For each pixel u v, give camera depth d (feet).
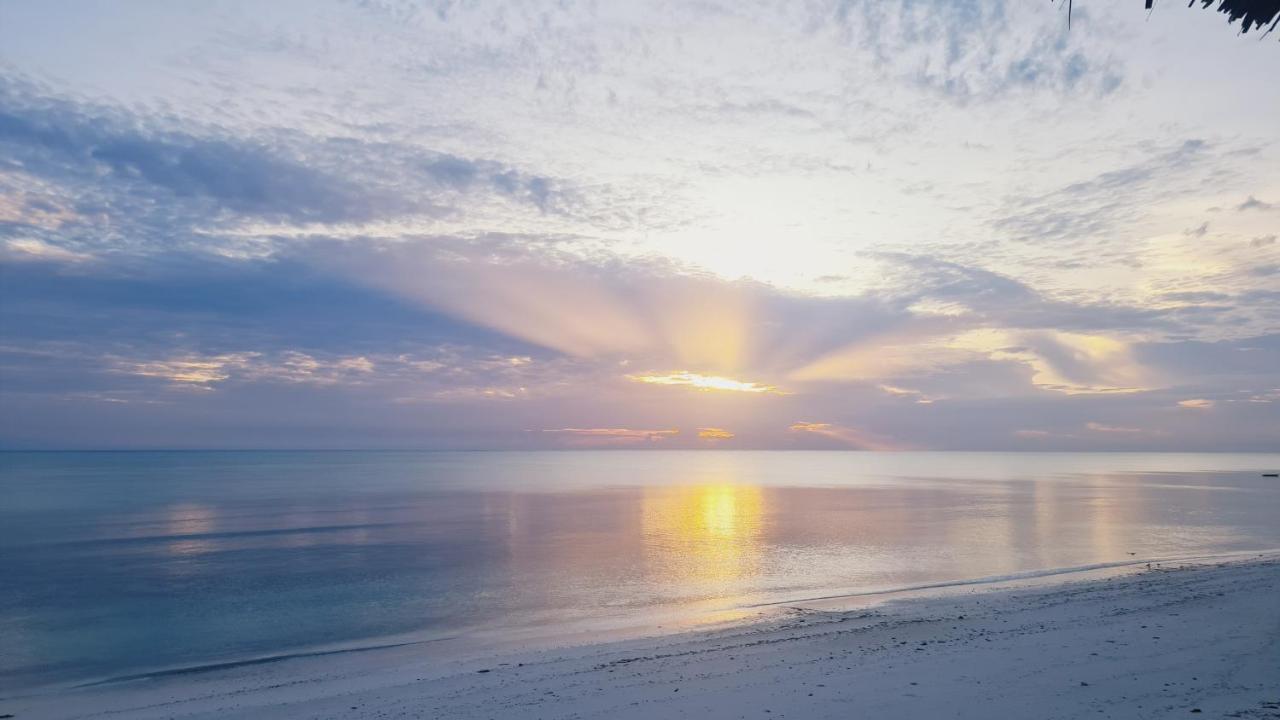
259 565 124.98
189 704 53.88
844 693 44.29
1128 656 49.37
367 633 78.18
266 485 392.47
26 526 189.98
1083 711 38.52
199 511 233.35
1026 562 120.98
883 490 358.23
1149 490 351.25
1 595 101.40
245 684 59.52
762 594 95.50
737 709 42.16
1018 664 48.96
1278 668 44.55
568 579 108.68
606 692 48.11
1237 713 36.70
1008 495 312.50
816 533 166.81
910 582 102.94
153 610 90.99
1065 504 256.32
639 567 119.03
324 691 55.47
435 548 144.36
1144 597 73.10
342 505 257.96
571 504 262.67
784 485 412.98
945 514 216.13
